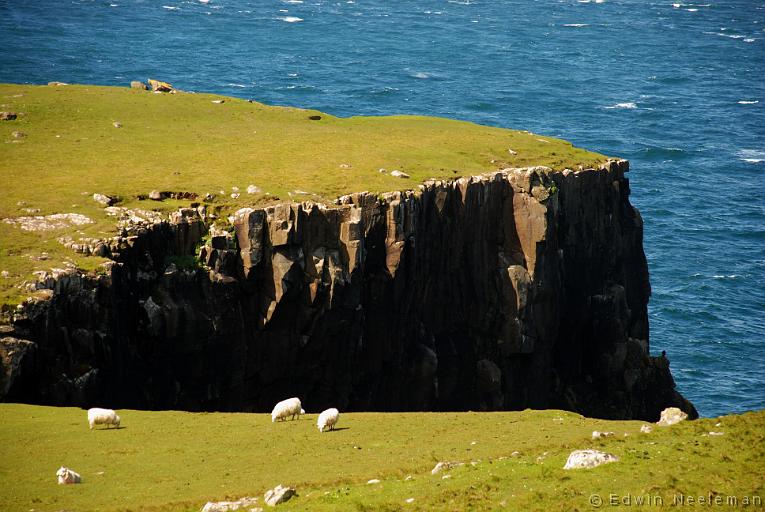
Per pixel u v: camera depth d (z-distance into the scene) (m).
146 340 182.75
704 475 103.12
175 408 187.12
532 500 98.62
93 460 123.25
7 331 154.62
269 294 194.75
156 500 108.38
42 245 177.38
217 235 191.12
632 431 133.62
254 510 101.44
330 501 102.94
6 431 134.38
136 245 184.12
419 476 110.88
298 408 149.00
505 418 154.00
